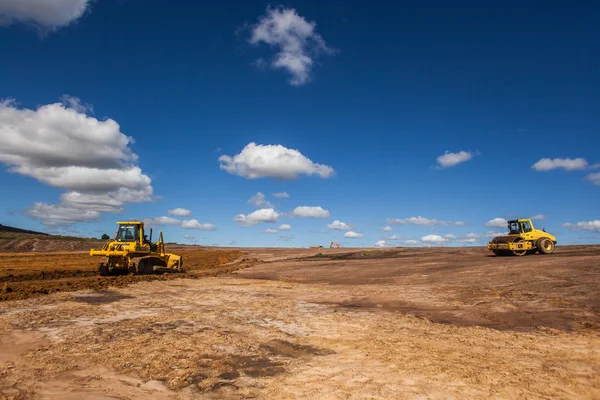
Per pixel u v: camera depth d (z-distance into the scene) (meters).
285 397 5.15
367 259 31.30
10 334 8.21
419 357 6.73
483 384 5.40
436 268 21.22
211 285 17.56
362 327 9.10
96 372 6.07
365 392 5.24
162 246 23.62
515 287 13.15
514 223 25.86
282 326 9.24
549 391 5.11
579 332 8.00
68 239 62.03
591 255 20.28
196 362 6.57
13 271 22.20
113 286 16.02
